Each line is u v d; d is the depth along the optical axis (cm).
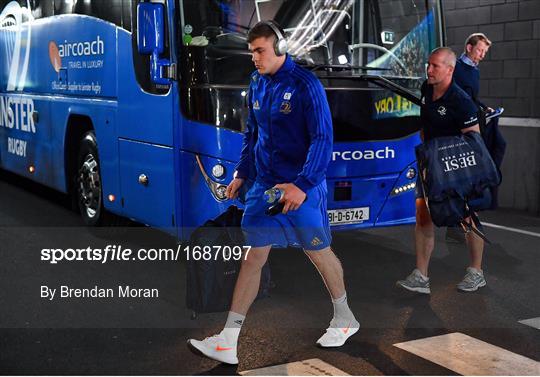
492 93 986
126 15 683
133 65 673
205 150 589
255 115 452
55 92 856
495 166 539
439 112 545
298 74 434
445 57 534
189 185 604
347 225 624
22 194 1016
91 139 780
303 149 443
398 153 640
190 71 594
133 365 445
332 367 441
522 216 906
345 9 650
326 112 430
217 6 600
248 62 599
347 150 618
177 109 605
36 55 907
